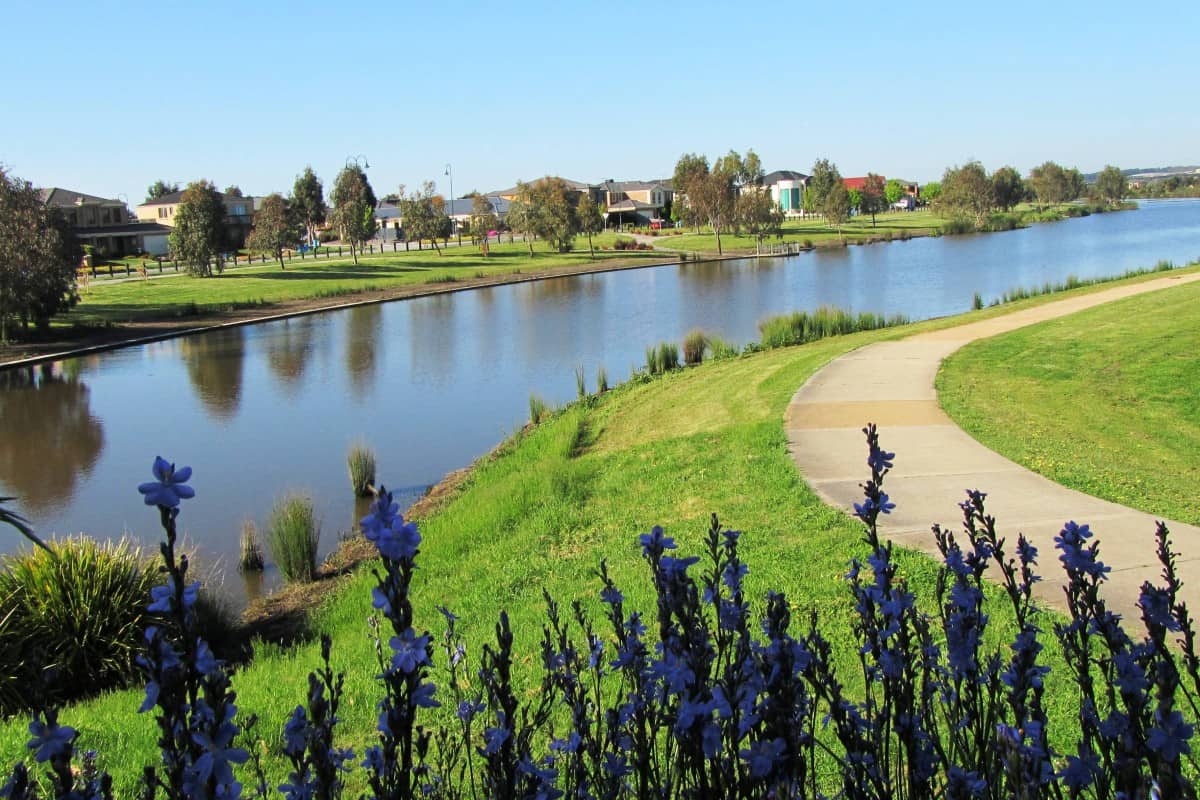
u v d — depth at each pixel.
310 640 9.69
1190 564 7.66
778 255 77.19
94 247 83.25
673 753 2.93
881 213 164.75
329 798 1.74
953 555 2.65
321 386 28.02
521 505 12.48
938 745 2.29
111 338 38.28
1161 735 1.72
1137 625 6.37
